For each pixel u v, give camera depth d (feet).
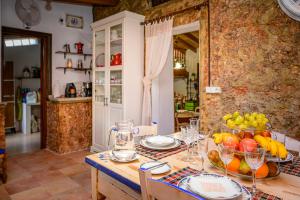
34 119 19.29
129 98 11.69
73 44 15.10
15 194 8.24
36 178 9.64
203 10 9.77
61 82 14.60
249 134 4.22
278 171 3.74
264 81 8.09
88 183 9.19
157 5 11.60
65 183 9.18
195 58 23.43
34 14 13.33
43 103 14.10
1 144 10.55
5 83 18.93
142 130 6.87
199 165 4.33
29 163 11.51
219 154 3.89
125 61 11.46
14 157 12.48
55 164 11.37
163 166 4.17
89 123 14.43
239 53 8.69
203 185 3.27
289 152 5.24
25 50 20.57
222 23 9.12
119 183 4.23
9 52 19.79
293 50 7.41
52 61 14.17
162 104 13.08
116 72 12.10
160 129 12.91
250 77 8.43
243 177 3.76
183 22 10.55
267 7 7.92
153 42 11.50
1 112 10.55
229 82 9.01
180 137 6.50
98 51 13.51
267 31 7.95
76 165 11.23
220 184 3.30
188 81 23.70
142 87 12.23
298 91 7.36
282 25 7.61
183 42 21.08
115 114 12.05
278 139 6.15
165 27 10.93
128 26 11.51
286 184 3.51
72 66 14.99
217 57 9.35
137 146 5.64
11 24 12.67
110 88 12.46
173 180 3.63
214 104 9.52
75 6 15.11
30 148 14.32
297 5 7.17
